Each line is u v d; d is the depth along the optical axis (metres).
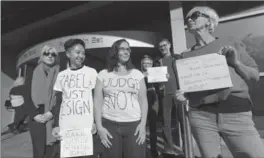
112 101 1.66
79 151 1.78
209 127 1.84
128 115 1.63
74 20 2.66
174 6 2.09
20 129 2.37
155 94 2.04
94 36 2.28
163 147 2.00
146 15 2.39
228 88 1.80
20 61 2.54
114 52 1.82
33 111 2.24
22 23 2.90
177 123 1.96
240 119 1.78
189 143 1.89
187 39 2.02
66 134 1.80
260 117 1.79
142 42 2.20
